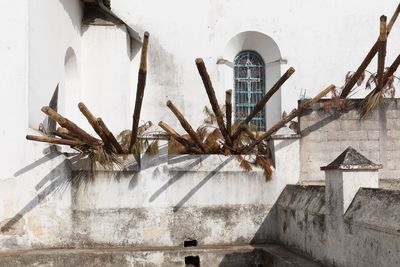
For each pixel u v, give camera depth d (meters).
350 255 7.44
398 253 6.11
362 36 16.22
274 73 16.22
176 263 10.39
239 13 15.93
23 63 9.84
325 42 16.14
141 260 10.28
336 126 11.93
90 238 10.73
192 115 15.62
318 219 8.76
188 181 11.20
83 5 14.59
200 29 15.81
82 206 10.77
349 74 15.56
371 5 16.30
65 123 9.67
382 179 11.87
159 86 15.64
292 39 16.05
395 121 12.02
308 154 11.84
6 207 9.94
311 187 9.86
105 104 14.55
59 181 10.55
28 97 9.93
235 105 16.19
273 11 16.05
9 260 9.58
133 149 11.01
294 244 10.11
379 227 6.52
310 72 16.05
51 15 11.44
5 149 9.88
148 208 10.97
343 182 7.73
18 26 9.85
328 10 16.19
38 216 10.27
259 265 10.54
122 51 14.67
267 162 11.41
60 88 12.23
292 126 12.70
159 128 11.91
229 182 11.32
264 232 11.33
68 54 13.41
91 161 10.74
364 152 11.92
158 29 15.70
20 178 10.01
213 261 10.50
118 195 10.90
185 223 11.12
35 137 9.61
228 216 11.26
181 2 15.79
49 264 9.80
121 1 15.66
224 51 15.85
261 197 11.39
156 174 11.04
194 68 15.72
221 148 11.59
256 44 16.25
